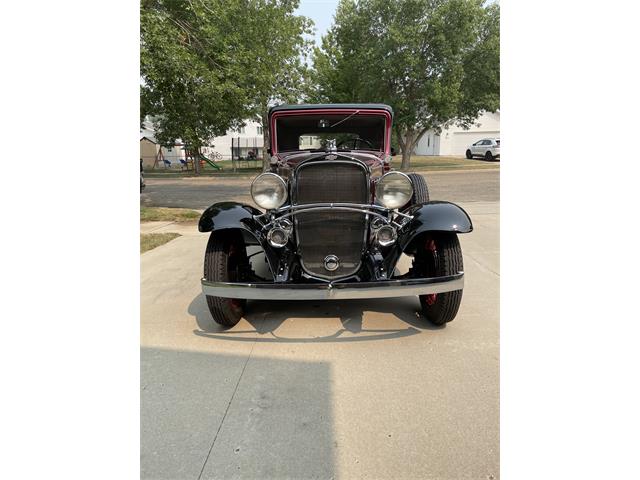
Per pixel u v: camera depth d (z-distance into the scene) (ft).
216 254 9.68
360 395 7.49
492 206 29.32
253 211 10.27
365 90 64.13
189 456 6.09
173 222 27.17
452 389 7.61
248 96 28.12
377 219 9.66
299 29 55.67
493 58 63.98
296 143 14.52
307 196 9.42
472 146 91.61
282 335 10.04
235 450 6.21
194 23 23.94
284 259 9.89
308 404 7.27
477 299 12.09
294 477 5.68
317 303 12.15
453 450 6.09
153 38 19.83
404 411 7.01
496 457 5.93
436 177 52.70
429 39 57.72
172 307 12.03
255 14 44.91
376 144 14.11
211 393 7.65
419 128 67.92
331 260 9.41
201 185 52.75
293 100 45.70
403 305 11.85
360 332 10.12
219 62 25.30
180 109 25.40
